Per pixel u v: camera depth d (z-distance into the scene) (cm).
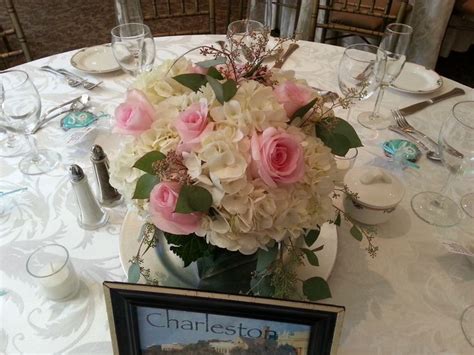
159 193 48
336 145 57
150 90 57
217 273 61
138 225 77
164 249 70
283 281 56
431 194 87
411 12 218
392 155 96
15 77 104
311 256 60
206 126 49
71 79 118
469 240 77
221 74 57
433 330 64
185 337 53
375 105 109
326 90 115
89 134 98
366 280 71
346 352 61
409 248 76
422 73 123
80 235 77
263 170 46
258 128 49
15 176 90
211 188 47
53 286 64
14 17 158
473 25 246
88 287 69
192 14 180
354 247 76
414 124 106
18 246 75
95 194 84
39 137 100
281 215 49
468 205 84
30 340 62
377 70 98
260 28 114
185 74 56
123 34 119
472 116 105
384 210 76
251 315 49
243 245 49
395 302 68
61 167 92
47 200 84
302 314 49
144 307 50
